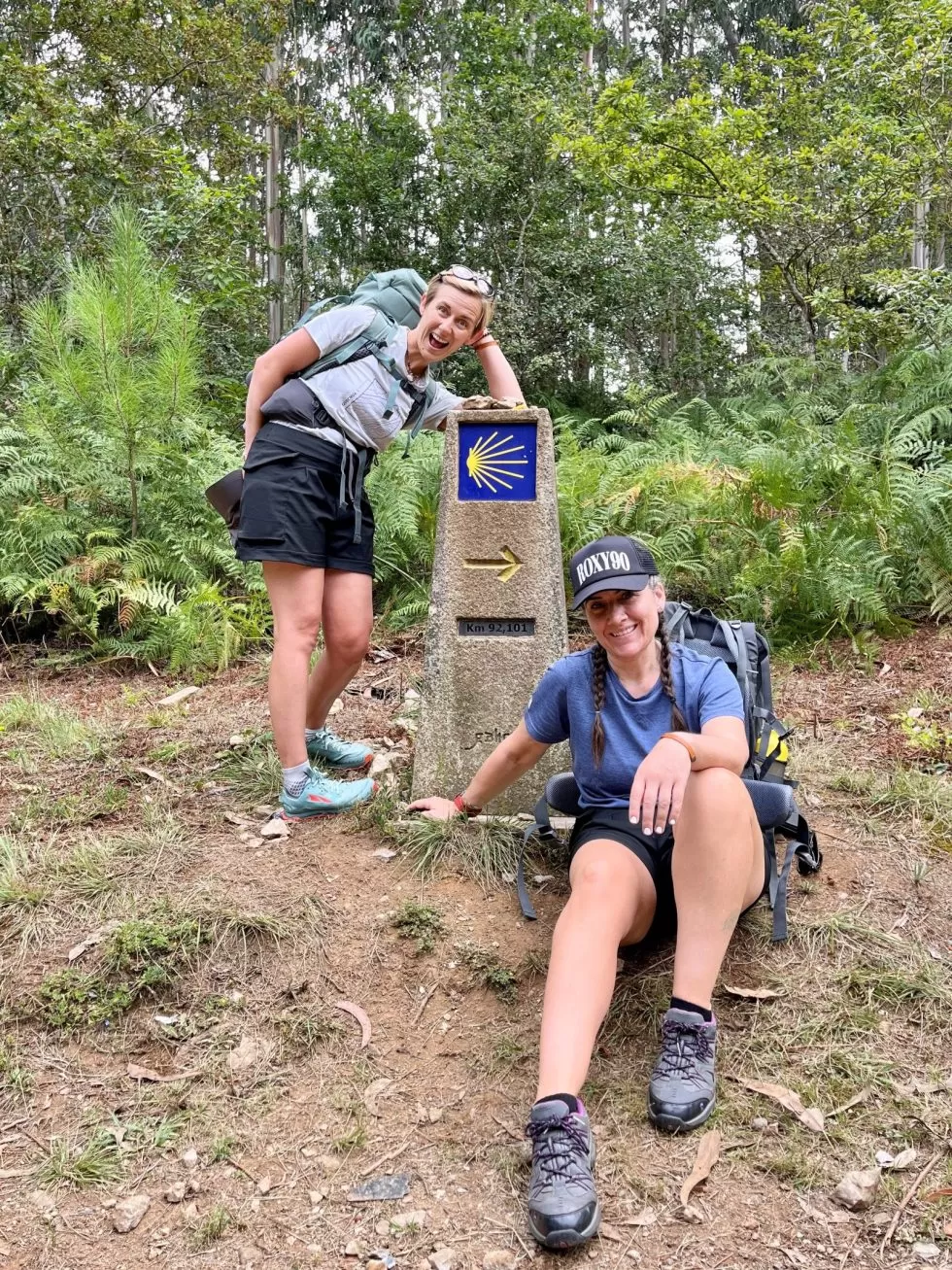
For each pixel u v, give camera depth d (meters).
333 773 3.45
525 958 2.48
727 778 2.03
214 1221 1.86
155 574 5.47
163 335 5.77
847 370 9.53
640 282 11.45
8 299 9.66
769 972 2.40
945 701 3.93
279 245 18.83
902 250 10.35
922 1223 1.78
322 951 2.54
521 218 11.66
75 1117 2.13
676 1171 1.90
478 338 3.19
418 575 5.55
